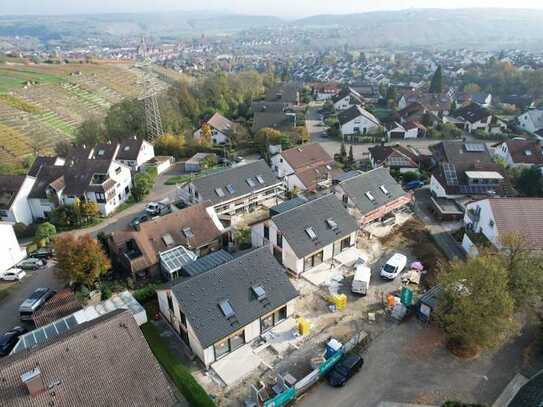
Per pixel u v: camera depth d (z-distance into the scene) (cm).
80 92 16438
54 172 6956
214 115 10975
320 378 3238
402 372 3294
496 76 17838
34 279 4878
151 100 10450
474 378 3228
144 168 8469
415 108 12156
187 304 3328
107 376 2658
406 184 7256
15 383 2478
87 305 4175
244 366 3356
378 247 5106
